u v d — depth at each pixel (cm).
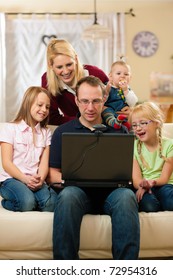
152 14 573
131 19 572
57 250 171
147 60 579
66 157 180
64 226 170
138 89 581
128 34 574
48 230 190
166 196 197
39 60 558
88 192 193
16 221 189
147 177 212
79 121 209
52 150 209
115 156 180
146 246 191
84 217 189
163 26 577
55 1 564
